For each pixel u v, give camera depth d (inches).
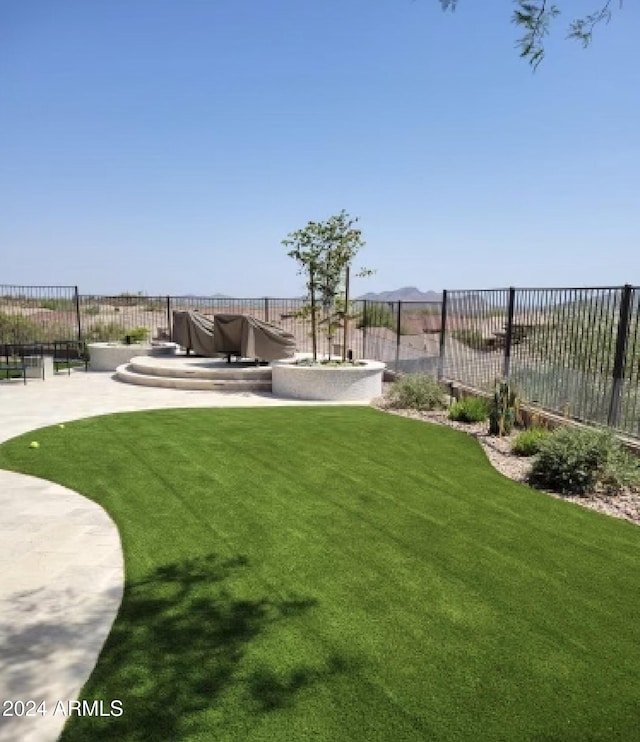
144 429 348.8
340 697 112.5
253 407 438.3
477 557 178.4
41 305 768.9
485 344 422.9
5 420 376.8
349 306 549.0
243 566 168.6
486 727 105.6
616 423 293.9
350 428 358.9
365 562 172.7
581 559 178.9
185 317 632.4
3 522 200.2
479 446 319.3
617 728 106.3
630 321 285.0
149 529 194.7
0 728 103.1
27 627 135.4
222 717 106.6
